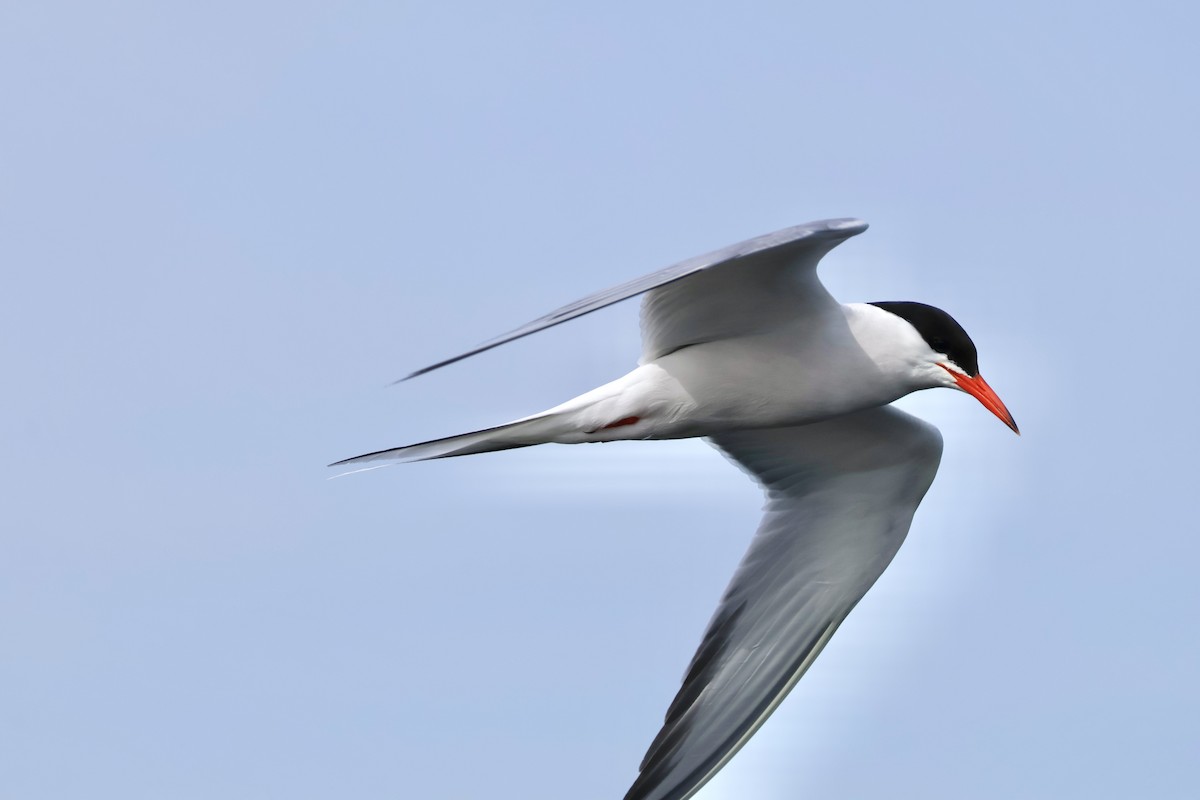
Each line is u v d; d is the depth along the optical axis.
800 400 11.50
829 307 11.32
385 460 11.09
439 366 8.16
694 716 12.27
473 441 11.21
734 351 11.40
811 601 12.80
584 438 11.43
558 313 8.63
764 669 12.58
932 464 12.68
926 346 11.41
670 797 11.98
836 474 12.93
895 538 12.84
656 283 8.67
